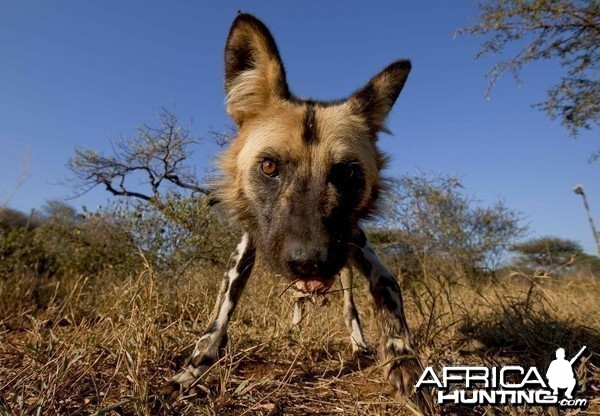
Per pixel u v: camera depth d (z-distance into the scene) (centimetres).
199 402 34
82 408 32
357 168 43
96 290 77
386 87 49
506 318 54
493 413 33
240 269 44
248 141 45
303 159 41
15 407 30
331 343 52
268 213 42
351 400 37
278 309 62
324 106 48
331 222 39
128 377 36
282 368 45
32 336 51
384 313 40
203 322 52
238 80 46
